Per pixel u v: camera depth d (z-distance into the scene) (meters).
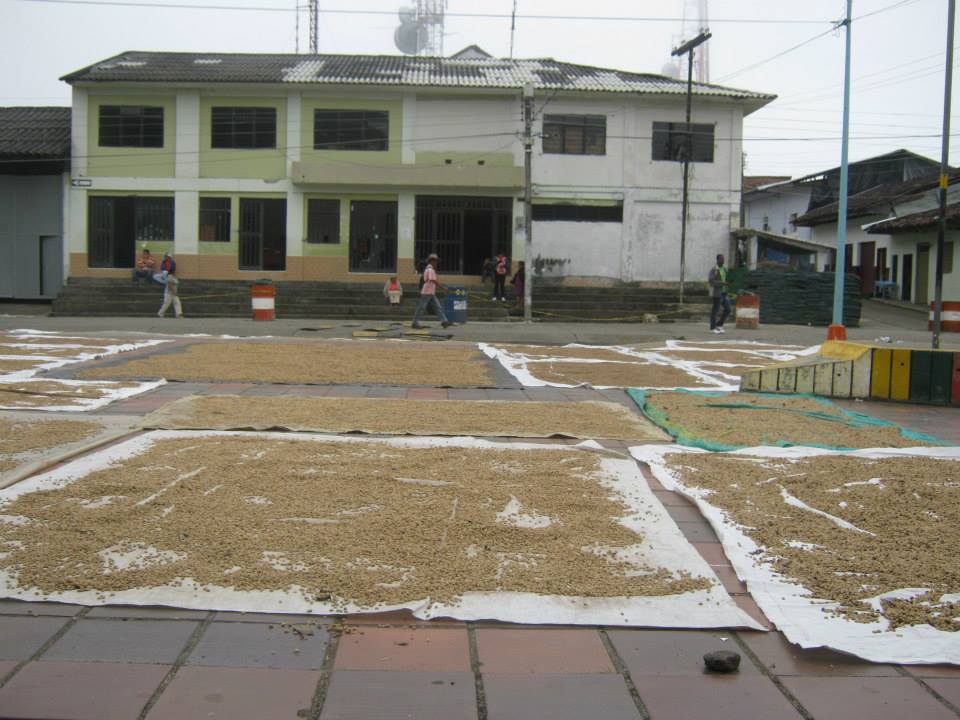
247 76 28.05
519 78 29.58
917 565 4.58
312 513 5.16
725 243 29.52
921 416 9.98
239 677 3.47
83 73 28.08
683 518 5.43
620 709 3.33
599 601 4.13
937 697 3.43
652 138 29.17
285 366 12.49
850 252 36.47
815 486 6.03
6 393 9.48
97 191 28.22
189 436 7.27
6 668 3.49
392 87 28.06
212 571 4.30
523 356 14.87
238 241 28.47
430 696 3.38
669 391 10.96
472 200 28.83
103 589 4.11
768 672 3.61
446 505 5.37
